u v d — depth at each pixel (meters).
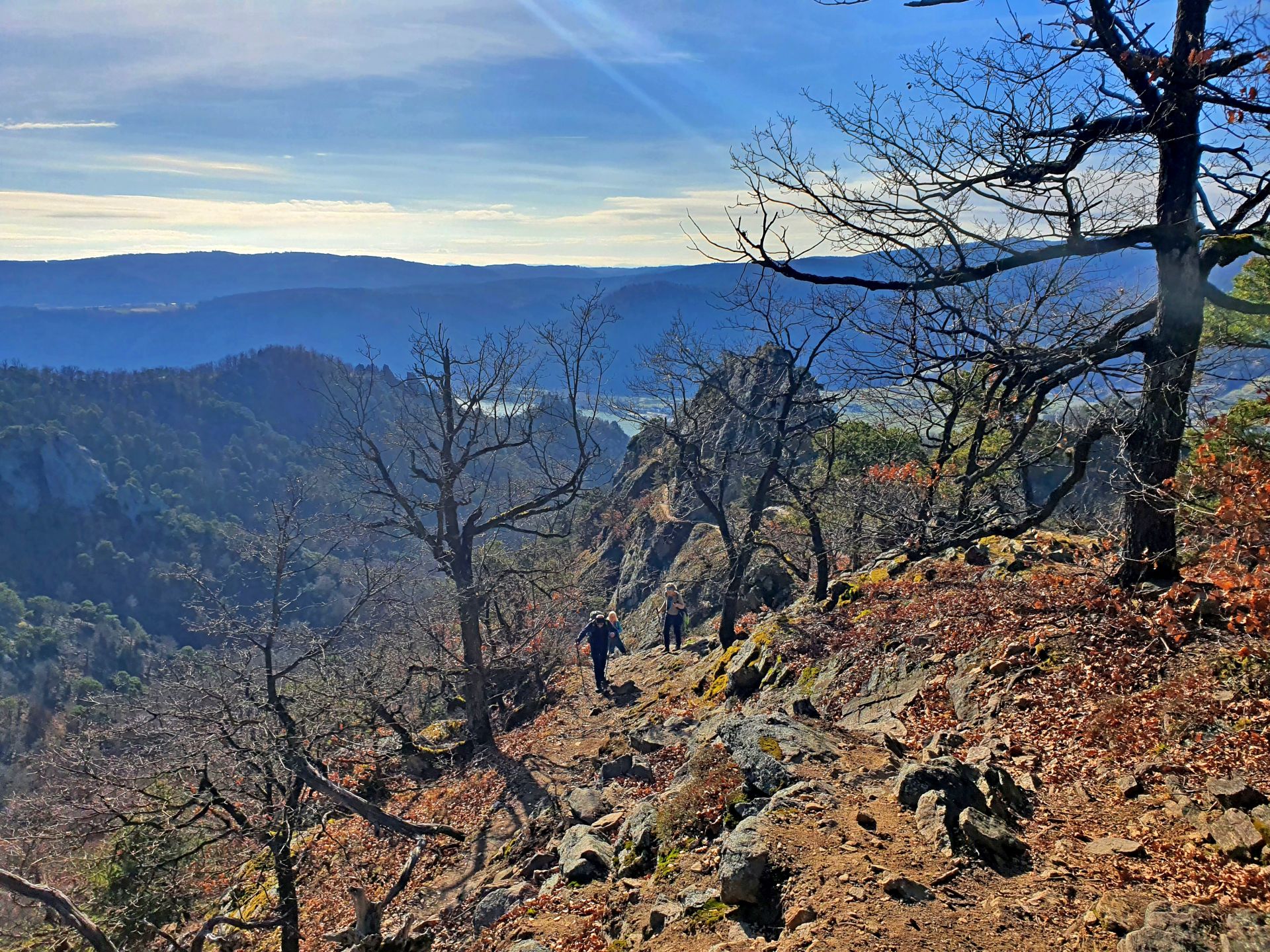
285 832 12.16
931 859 5.51
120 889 13.69
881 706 10.16
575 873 7.82
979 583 12.42
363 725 16.55
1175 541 8.94
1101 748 7.02
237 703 12.60
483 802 14.27
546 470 20.30
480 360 19.34
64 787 12.42
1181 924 4.16
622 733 14.69
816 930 4.90
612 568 44.44
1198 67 6.77
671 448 28.62
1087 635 8.73
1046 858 5.51
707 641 21.00
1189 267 7.52
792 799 6.52
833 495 16.38
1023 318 8.05
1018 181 7.29
